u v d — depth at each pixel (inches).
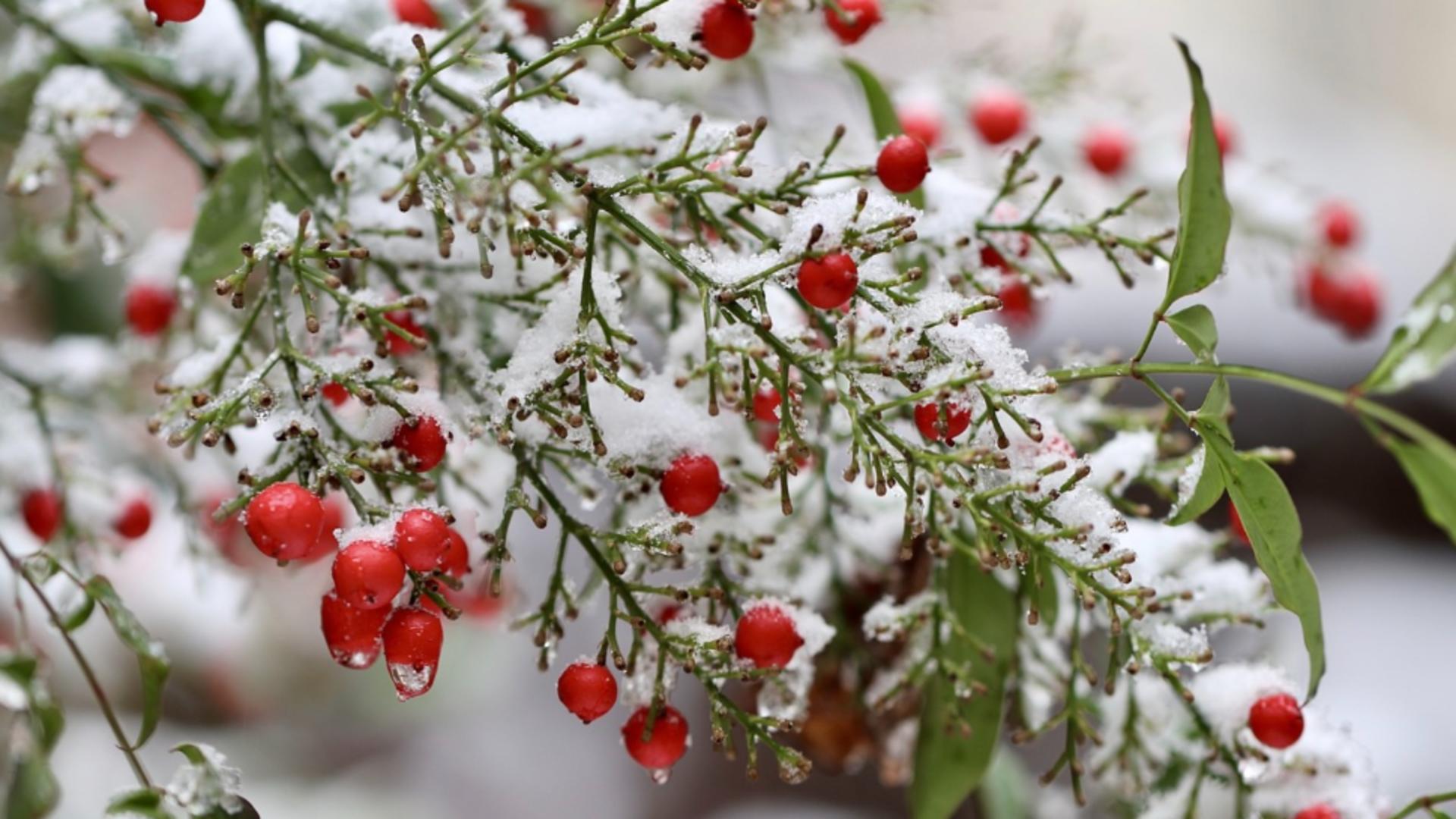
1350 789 16.3
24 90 19.0
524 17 18.7
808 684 16.1
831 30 16.2
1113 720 16.9
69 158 17.6
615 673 20.1
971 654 16.4
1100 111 20.8
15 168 17.7
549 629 15.3
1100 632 18.6
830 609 17.2
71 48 17.5
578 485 15.6
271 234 14.9
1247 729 16.1
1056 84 20.2
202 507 19.7
